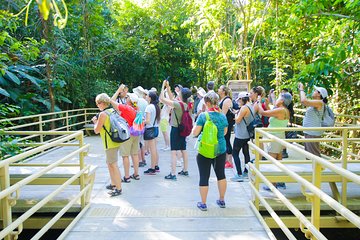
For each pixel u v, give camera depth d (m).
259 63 22.03
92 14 14.22
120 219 4.42
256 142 4.73
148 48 22.02
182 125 6.22
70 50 12.67
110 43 16.36
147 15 21.58
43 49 10.70
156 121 6.82
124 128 5.20
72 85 13.18
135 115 6.01
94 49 15.08
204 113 4.61
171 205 4.96
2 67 5.82
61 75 11.73
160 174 6.81
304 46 12.06
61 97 12.15
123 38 20.25
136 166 6.36
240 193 5.53
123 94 7.59
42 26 10.72
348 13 6.55
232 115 6.89
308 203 4.64
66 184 4.02
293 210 3.04
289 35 12.18
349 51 5.89
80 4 13.38
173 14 21.16
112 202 5.11
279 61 13.60
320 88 5.32
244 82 11.56
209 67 23.86
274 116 5.46
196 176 6.62
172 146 6.34
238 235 3.91
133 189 5.78
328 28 7.84
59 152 9.27
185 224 4.24
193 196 5.39
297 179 2.98
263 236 3.88
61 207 4.62
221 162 4.76
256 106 6.13
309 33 7.72
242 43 15.62
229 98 6.59
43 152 8.94
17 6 9.09
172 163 6.34
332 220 4.57
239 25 18.41
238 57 15.69
